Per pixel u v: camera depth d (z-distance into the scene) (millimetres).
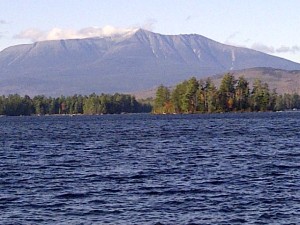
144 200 38125
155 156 65188
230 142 84688
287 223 31969
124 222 32625
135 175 49094
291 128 121875
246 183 43969
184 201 37688
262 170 50812
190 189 41750
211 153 67438
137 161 60000
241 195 39250
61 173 51312
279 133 105250
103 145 83438
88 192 41125
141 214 34312
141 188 42500
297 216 33375
